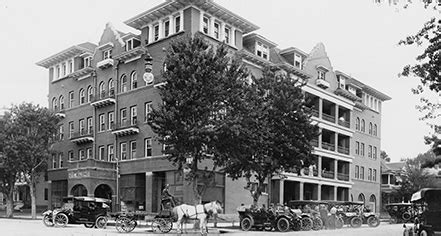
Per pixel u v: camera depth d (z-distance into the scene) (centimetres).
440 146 2252
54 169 5116
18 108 4266
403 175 7006
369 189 6294
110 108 4506
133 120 4241
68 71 5197
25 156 4094
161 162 3869
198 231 2400
